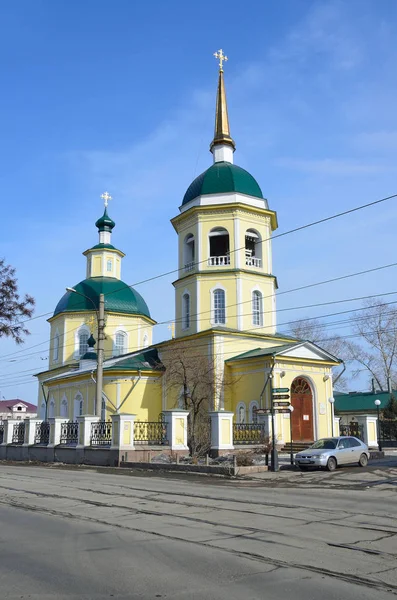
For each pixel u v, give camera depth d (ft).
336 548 28.73
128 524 36.01
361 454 82.69
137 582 22.77
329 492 54.24
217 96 139.85
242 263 124.57
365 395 195.21
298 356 112.68
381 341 181.78
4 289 103.60
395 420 147.64
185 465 77.00
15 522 37.29
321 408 115.14
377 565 25.44
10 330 104.58
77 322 164.45
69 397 150.82
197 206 126.00
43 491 55.52
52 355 171.73
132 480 67.62
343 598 20.74
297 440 110.42
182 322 128.06
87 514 40.42
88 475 75.66
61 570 24.70
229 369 118.32
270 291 127.75
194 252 128.57
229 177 128.06
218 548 28.71
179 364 116.67
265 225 129.49
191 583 22.59
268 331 125.39
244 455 82.79
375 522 36.32
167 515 39.60
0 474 77.87
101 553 27.81
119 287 169.78
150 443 91.66
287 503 45.78
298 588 21.90
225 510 41.88
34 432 113.91
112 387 128.67
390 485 59.98
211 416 92.32
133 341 166.61
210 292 123.95
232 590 21.65
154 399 127.65
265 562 25.89
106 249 175.32
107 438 92.84
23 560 26.58
